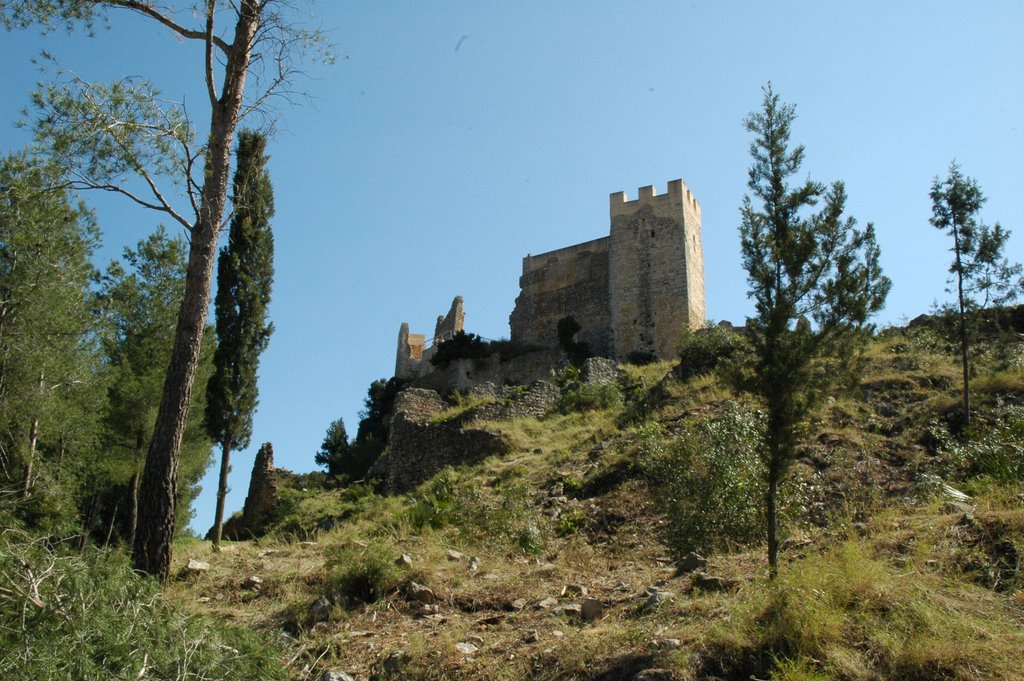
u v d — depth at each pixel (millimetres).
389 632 8133
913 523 8727
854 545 7445
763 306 8414
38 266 18156
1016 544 7293
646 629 6969
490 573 9969
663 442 14352
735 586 7809
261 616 8812
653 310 45125
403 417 24719
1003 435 12414
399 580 9328
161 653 6031
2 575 6074
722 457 11156
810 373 8180
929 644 5746
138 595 6758
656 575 9258
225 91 12281
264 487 22562
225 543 17016
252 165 18172
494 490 16375
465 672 6934
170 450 10805
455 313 57688
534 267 52625
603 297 48875
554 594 8828
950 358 18016
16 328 18078
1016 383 15656
